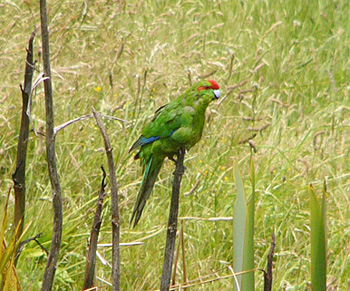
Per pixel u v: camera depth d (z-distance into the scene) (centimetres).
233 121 1242
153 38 1484
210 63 1298
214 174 1072
